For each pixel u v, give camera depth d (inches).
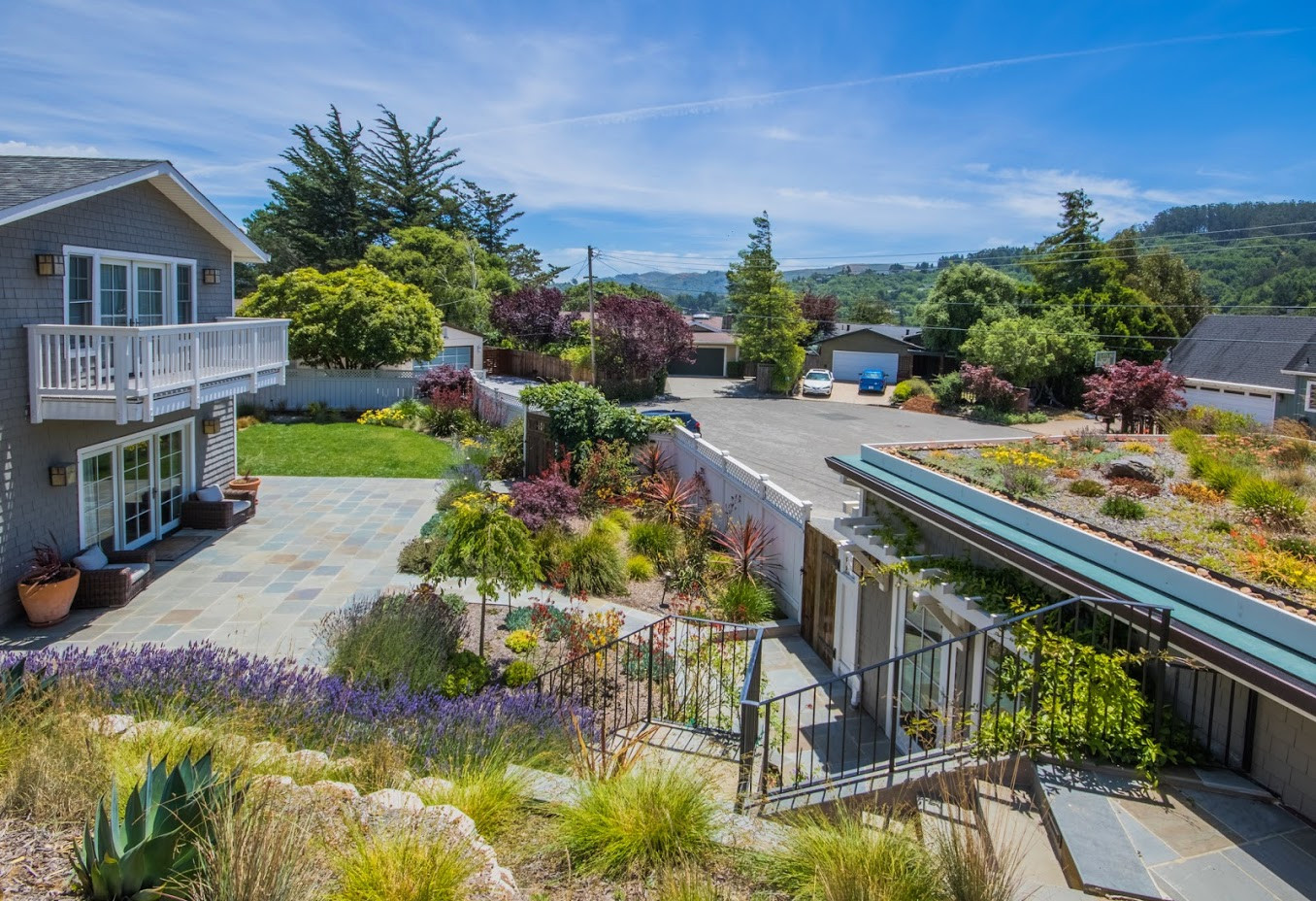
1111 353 1311.5
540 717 231.9
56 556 363.9
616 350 1299.2
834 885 128.9
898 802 185.0
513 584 327.3
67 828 134.0
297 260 1838.1
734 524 497.0
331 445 765.9
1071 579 208.1
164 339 389.1
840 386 1530.5
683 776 163.6
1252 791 167.0
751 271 1375.5
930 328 1544.0
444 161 1930.4
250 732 187.6
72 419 371.9
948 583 261.7
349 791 150.7
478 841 138.9
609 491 580.1
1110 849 147.5
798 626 428.8
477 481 602.2
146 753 158.4
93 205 398.9
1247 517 246.2
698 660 312.5
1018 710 199.6
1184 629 173.2
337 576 429.4
